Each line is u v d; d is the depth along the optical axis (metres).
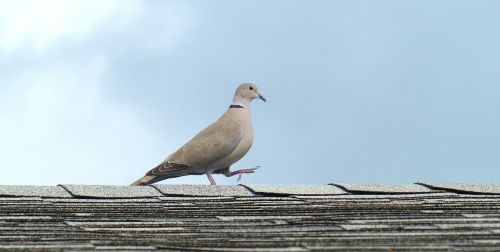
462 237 10.13
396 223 11.39
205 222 11.84
